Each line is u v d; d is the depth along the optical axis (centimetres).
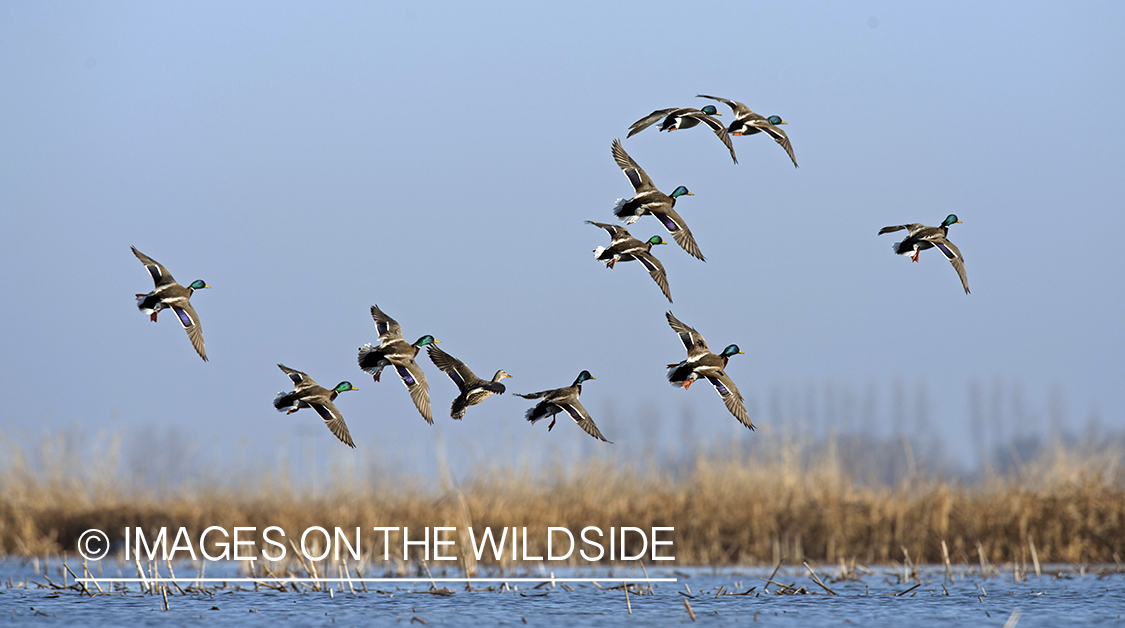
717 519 2514
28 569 2306
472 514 2555
